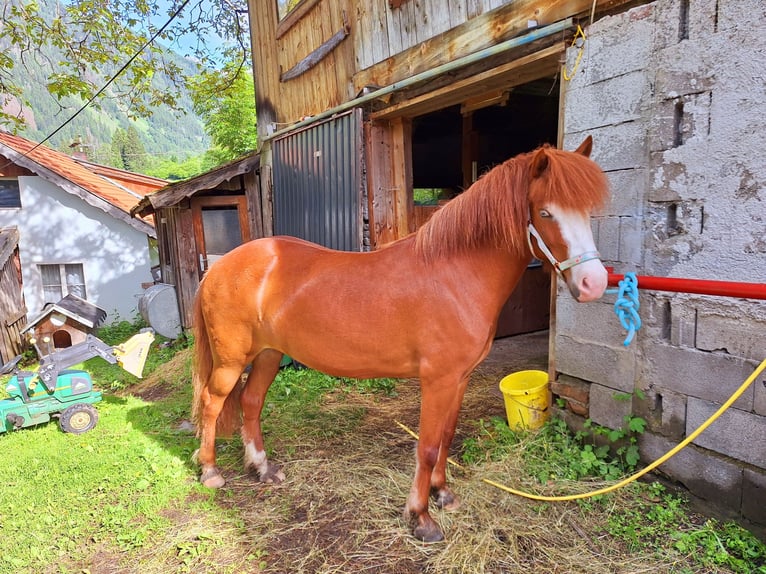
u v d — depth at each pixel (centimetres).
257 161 591
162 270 848
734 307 188
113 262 967
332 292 204
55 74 736
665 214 210
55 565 197
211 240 696
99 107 796
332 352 207
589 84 235
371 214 411
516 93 455
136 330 862
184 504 235
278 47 534
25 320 732
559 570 180
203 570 189
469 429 306
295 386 395
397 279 195
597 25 228
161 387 453
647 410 226
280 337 223
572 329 259
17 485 260
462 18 308
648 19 206
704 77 189
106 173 1473
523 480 234
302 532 210
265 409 351
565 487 226
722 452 198
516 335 546
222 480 252
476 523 208
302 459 275
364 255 214
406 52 356
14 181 909
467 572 180
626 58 217
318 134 451
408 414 340
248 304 226
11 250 707
